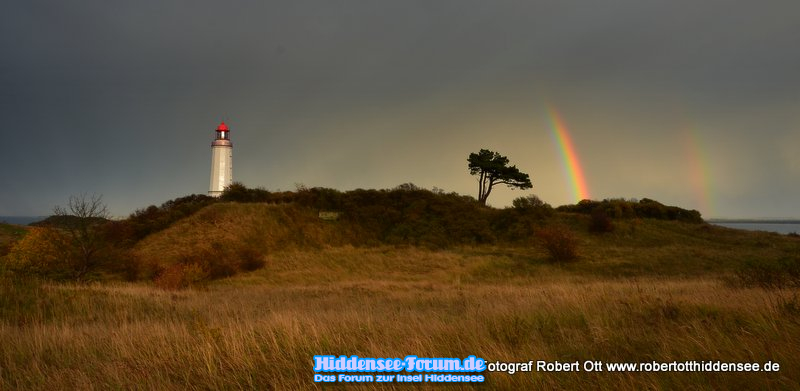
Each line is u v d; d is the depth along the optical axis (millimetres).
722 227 43406
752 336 5340
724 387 3945
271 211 38500
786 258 13617
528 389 4141
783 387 3906
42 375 4980
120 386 4582
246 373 4859
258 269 28266
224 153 67125
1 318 9594
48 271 21203
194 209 40062
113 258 24594
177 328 7445
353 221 39812
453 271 27219
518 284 22734
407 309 11078
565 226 38750
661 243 36062
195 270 22453
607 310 7844
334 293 17969
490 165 55688
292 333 6270
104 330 7723
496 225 39719
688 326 5926
